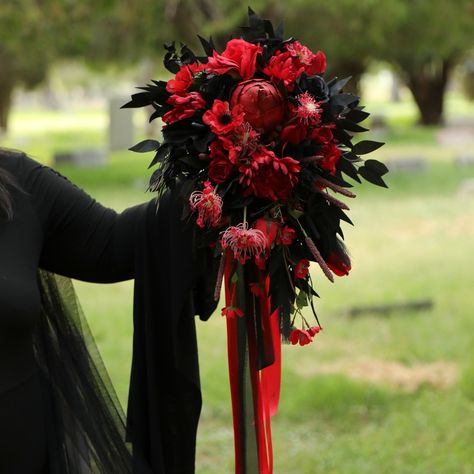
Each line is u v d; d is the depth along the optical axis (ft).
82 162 95.91
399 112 256.93
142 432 10.47
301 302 9.83
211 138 9.46
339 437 23.84
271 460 10.30
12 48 85.51
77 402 10.33
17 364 9.49
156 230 10.21
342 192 9.51
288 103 9.55
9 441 9.43
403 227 56.95
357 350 30.99
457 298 38.06
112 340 31.78
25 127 212.43
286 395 26.61
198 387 10.42
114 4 68.49
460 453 22.09
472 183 72.18
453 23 96.37
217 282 9.39
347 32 95.71
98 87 398.21
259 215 9.58
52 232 10.13
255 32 10.03
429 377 28.25
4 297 9.23
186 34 75.66
